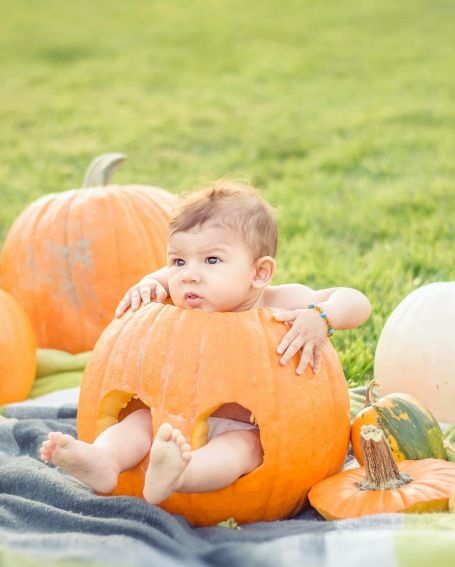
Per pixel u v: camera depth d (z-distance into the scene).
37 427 4.44
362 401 4.64
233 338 3.47
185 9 25.00
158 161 12.61
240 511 3.49
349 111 14.94
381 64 18.61
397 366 4.62
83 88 17.48
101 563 2.84
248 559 2.89
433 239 8.02
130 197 5.88
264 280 3.78
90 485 3.34
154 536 3.10
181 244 3.69
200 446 3.44
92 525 3.23
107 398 3.59
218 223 3.66
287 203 9.87
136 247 5.70
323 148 12.80
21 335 5.09
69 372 5.43
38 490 3.61
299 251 7.95
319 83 17.28
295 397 3.46
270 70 18.42
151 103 16.19
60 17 24.14
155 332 3.52
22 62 19.72
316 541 2.93
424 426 3.81
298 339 3.54
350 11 24.08
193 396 3.39
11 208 10.14
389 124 13.88
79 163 12.53
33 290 5.70
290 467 3.46
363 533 2.96
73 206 5.76
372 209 9.23
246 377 3.41
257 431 3.57
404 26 22.14
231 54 20.02
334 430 3.60
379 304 6.27
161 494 3.19
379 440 3.41
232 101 16.12
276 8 24.81
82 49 20.72
